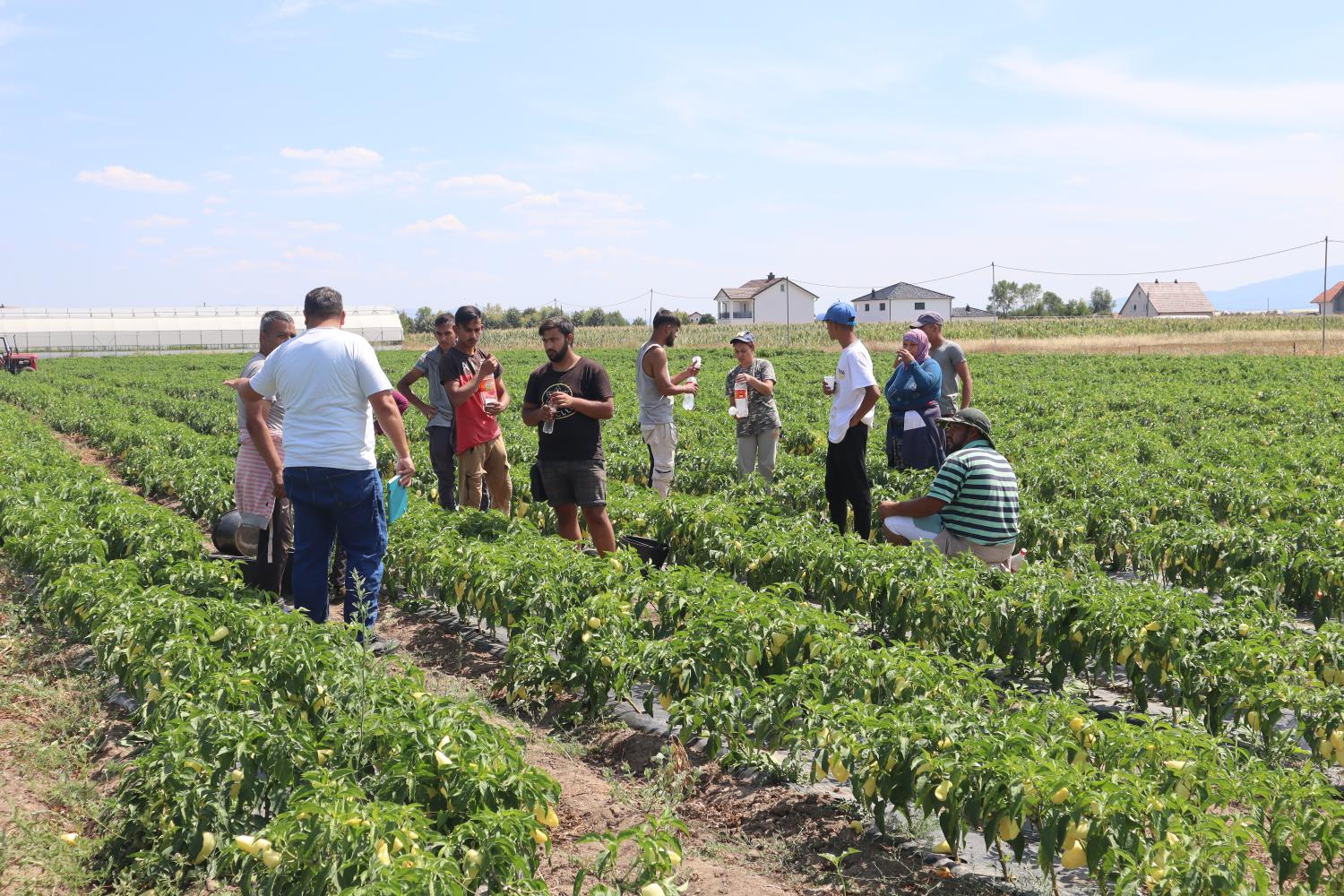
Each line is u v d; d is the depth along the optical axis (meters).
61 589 7.82
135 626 6.50
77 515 11.01
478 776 4.59
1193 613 6.62
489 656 8.23
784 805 5.61
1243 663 6.14
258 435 7.93
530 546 8.77
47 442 20.25
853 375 10.15
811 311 134.88
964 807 4.64
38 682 6.86
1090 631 6.72
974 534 8.55
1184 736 4.89
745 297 132.38
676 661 6.45
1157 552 9.83
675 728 6.67
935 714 5.16
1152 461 16.91
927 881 4.86
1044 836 4.36
